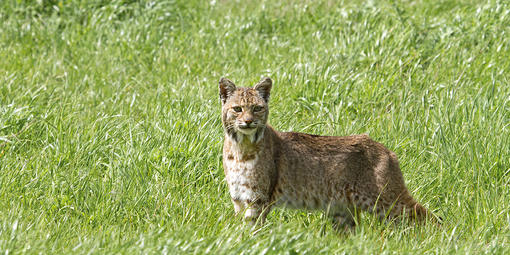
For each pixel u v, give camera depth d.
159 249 8.02
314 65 14.80
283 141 10.12
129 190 10.31
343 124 12.88
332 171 9.98
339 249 8.55
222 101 10.02
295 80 14.57
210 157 11.30
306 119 13.27
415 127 12.47
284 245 8.23
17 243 8.23
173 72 16.23
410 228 9.63
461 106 12.87
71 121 12.96
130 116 13.28
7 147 11.73
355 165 9.96
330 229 9.97
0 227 8.67
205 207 9.95
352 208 10.08
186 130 11.88
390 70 14.84
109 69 16.67
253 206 9.80
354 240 8.80
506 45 15.70
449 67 15.08
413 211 9.88
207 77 15.80
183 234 8.48
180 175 10.81
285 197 10.08
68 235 8.98
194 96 13.90
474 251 8.68
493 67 14.81
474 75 14.75
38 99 14.20
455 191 10.77
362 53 15.59
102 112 13.62
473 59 15.29
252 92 9.82
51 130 12.29
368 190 9.89
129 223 9.59
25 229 8.85
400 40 15.98
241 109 9.66
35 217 9.57
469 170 10.94
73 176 10.77
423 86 14.34
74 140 11.72
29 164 11.04
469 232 9.66
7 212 9.45
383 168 9.88
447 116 12.54
